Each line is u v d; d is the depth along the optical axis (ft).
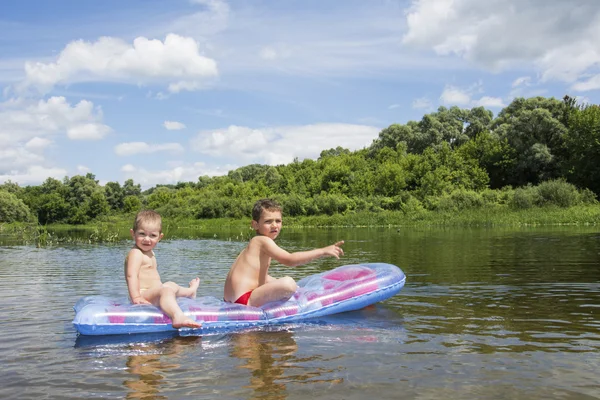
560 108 157.58
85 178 169.78
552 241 44.50
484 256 31.94
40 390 8.48
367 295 15.42
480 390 8.07
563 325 12.95
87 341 12.10
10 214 145.48
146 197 196.13
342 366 9.50
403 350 10.65
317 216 123.95
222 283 22.03
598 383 8.38
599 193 127.65
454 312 14.85
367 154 193.26
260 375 9.03
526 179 148.05
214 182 209.77
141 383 8.75
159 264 31.07
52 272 27.30
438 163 149.69
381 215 109.60
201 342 11.82
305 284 16.29
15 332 13.14
